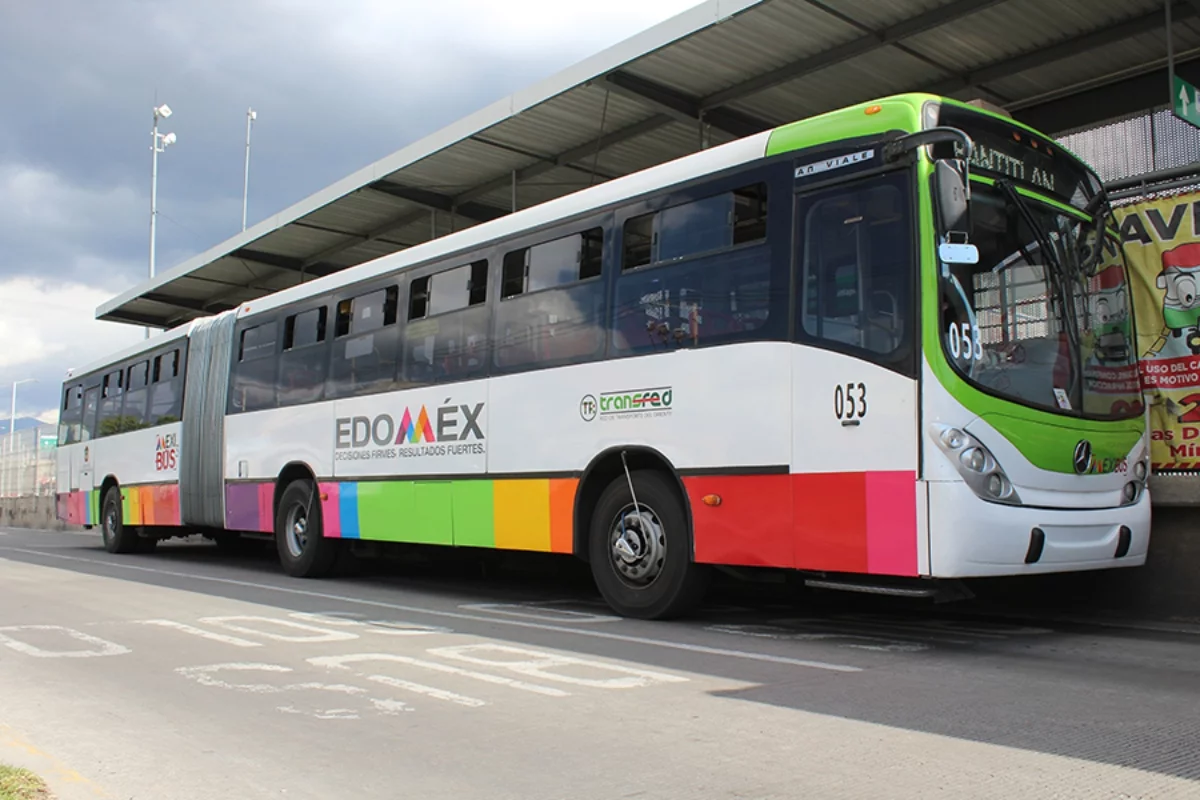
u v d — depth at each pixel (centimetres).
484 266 957
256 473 1299
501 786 379
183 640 719
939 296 618
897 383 623
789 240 697
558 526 842
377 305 1102
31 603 948
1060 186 727
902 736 439
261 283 2267
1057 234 711
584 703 509
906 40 1091
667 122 1345
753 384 702
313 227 1838
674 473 751
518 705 507
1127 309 759
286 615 855
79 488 1912
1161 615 802
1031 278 679
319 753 427
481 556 1094
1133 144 1166
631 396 788
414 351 1033
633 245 810
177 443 1509
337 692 542
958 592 620
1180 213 840
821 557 653
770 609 895
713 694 527
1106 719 469
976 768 390
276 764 412
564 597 1009
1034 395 652
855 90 1223
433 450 988
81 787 382
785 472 677
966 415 609
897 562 614
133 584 1140
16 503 3638
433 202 1667
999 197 675
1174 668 600
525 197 1670
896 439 621
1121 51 1115
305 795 374
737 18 1048
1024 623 803
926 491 604
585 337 836
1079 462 664
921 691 531
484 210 1711
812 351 671
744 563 698
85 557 1633
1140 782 371
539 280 891
